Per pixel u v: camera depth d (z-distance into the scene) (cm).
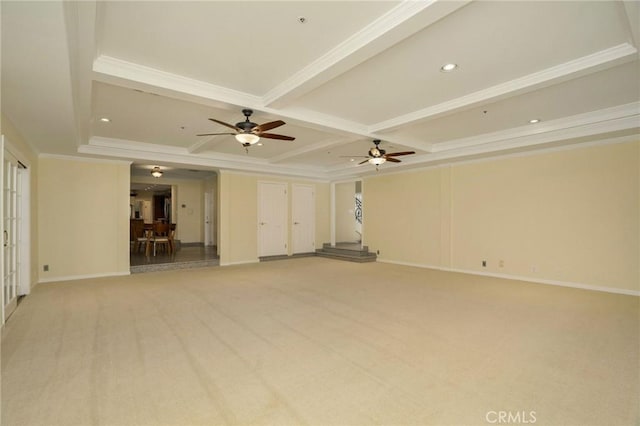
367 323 359
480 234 656
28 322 361
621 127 443
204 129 529
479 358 271
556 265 555
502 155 615
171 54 299
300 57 304
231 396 214
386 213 845
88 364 260
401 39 253
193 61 312
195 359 270
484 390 222
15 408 200
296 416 193
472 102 391
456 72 335
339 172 912
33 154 534
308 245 979
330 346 296
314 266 773
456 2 210
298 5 229
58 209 593
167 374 244
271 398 212
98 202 632
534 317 378
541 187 573
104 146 591
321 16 242
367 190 898
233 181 821
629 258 484
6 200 381
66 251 600
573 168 538
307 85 336
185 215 1086
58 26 204
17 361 264
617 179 494
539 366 256
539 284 561
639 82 356
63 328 342
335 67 297
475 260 663
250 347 294
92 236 626
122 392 219
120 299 462
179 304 437
